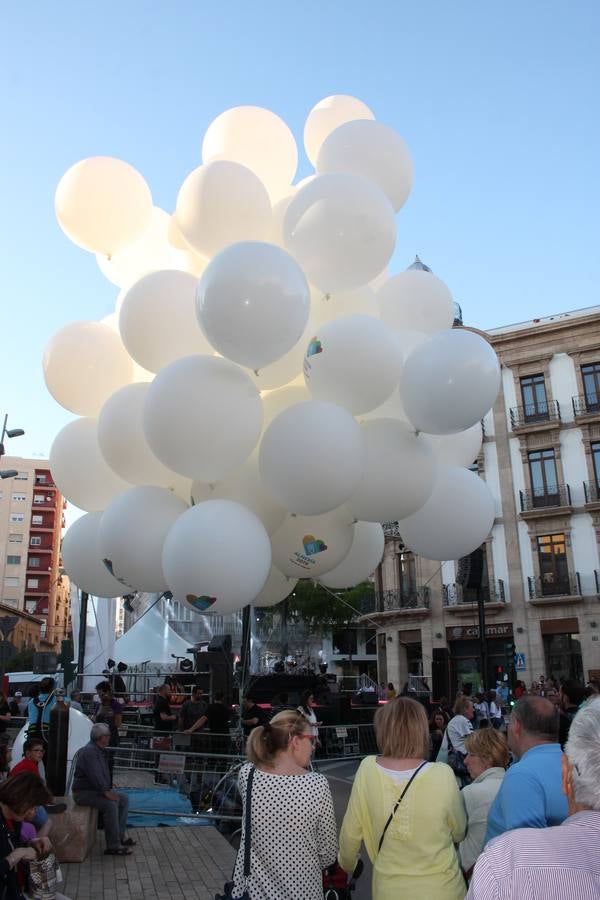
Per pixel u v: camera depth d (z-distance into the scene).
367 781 2.80
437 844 2.64
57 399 5.97
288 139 6.17
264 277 4.29
